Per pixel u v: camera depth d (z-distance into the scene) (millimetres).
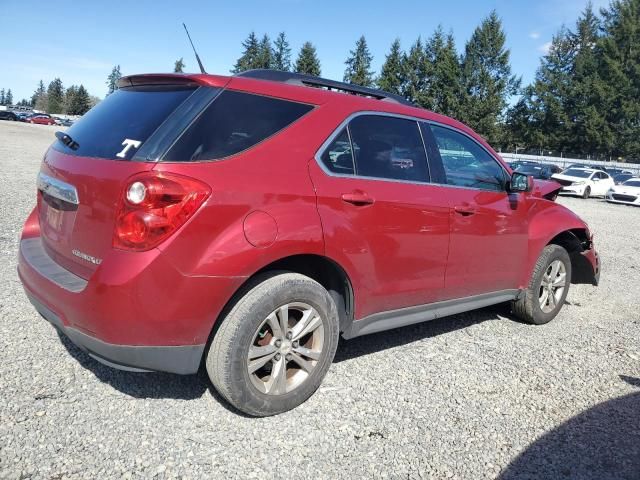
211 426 2879
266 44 94875
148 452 2611
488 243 4242
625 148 63094
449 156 4051
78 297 2613
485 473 2686
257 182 2812
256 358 2887
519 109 72375
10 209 8070
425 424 3088
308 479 2531
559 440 3023
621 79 63031
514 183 4430
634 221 15883
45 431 2693
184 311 2598
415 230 3592
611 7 69812
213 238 2633
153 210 2520
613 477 2715
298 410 3127
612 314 5625
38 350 3543
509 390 3600
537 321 4984
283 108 3111
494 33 67000
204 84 2895
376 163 3475
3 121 63094
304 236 2930
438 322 4969
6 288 4625
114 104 3199
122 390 3162
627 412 3396
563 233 5336
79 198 2828
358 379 3588
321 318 3115
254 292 2836
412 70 74062
